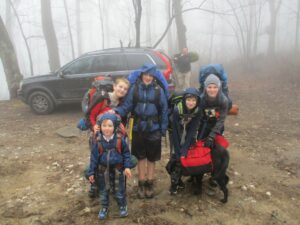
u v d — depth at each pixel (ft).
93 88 9.08
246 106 22.95
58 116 20.11
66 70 20.16
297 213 9.23
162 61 19.02
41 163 12.82
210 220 8.79
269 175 11.55
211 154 9.16
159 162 12.48
